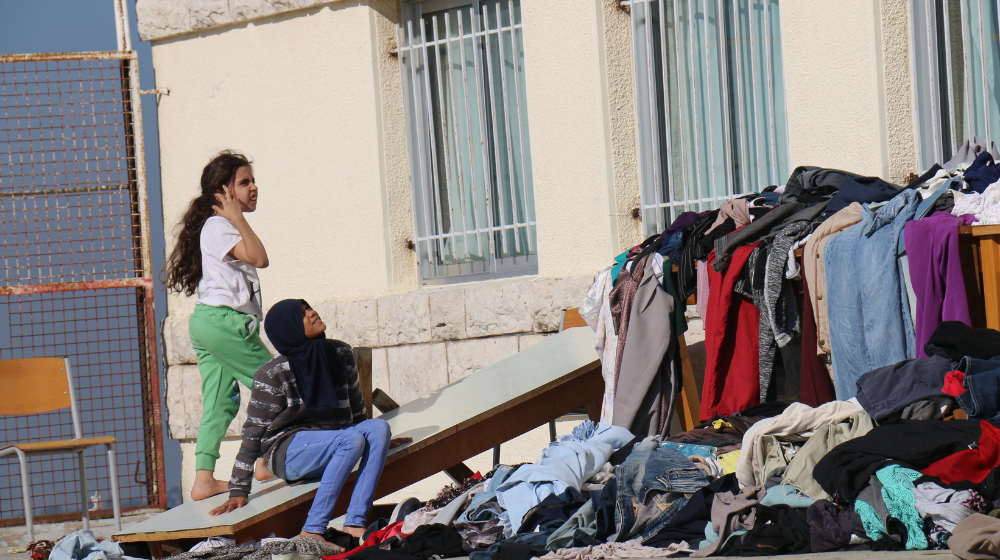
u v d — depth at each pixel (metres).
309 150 16.03
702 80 13.66
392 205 15.56
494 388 11.90
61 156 16.30
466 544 8.69
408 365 15.06
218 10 16.38
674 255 11.42
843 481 7.31
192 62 16.84
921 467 7.34
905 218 9.39
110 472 12.81
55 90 16.02
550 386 11.36
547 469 9.30
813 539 7.23
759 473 8.27
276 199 16.38
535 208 14.60
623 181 14.02
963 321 8.77
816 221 10.43
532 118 14.50
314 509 9.85
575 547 8.18
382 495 10.75
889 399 8.34
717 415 10.33
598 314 11.83
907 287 9.24
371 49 15.41
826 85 12.48
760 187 13.23
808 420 8.58
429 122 15.64
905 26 12.18
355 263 15.75
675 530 8.09
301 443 10.12
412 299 14.95
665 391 11.29
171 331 16.44
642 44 14.03
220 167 11.64
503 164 15.26
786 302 10.33
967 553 5.89
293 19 16.02
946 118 12.11
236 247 11.38
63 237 16.08
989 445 7.27
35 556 11.38
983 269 8.96
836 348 9.64
